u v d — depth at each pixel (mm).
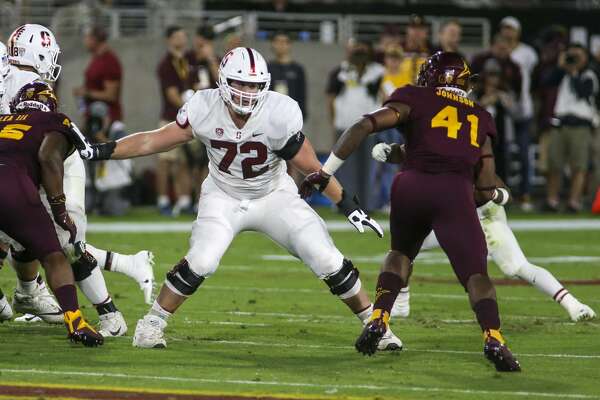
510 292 33844
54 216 23031
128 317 27859
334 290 23500
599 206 62375
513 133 65125
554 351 23578
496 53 60562
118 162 59438
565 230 54688
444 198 21516
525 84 61812
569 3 82188
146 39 71750
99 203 60188
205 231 23047
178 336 24969
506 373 20984
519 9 76625
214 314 28562
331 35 75250
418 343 24453
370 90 56562
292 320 27703
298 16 72875
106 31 73312
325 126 73625
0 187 22453
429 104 22031
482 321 21094
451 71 22359
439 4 76000
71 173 24672
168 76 56906
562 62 62062
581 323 27484
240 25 72188
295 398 18609
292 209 23188
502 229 27859
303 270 38844
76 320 23109
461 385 19922
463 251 21375
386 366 21688
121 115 59062
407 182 21844
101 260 25047
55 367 21094
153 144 23062
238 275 37156
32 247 22953
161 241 47281
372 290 33844
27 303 25938
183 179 60844
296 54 73188
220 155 22797
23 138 22844
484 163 22422
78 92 58250
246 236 51438
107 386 19359
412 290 33906
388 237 51062
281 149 22688
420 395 19047
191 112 22703
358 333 25797
